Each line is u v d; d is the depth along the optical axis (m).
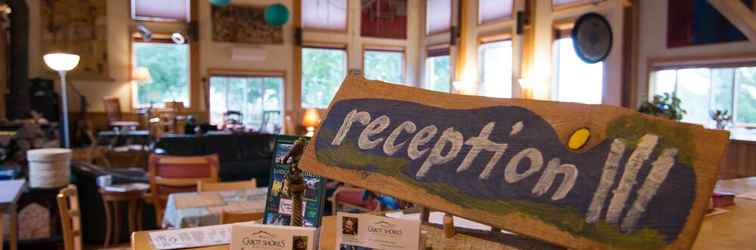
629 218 0.76
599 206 0.79
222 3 9.16
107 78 10.50
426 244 1.01
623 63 7.22
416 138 1.02
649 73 6.94
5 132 6.13
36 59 10.04
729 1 5.62
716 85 6.31
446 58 11.58
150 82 10.68
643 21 7.00
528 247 0.90
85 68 10.34
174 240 1.43
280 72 11.57
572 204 0.80
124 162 9.07
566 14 8.23
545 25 8.64
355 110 1.14
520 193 0.85
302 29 11.65
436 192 0.93
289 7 11.56
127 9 10.55
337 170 1.05
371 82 1.19
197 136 6.63
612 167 0.81
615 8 7.36
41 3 10.03
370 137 1.07
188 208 2.76
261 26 11.41
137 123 10.20
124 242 4.45
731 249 1.31
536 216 0.82
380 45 12.27
